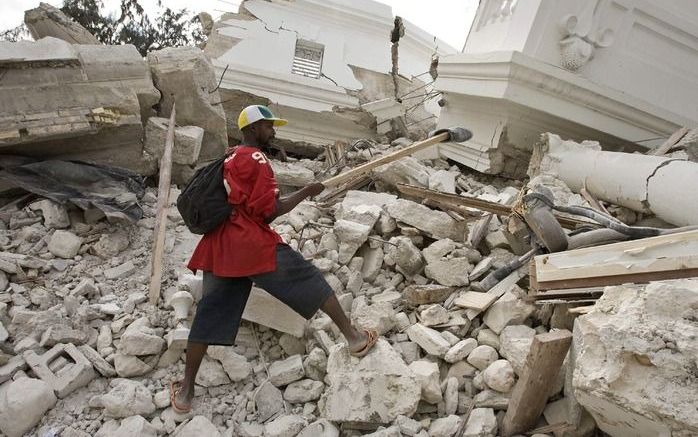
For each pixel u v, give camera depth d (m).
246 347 2.78
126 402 2.28
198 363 2.33
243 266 2.25
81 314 2.74
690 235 2.02
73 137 3.96
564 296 2.53
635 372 1.68
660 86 5.31
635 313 1.75
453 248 3.30
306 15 8.54
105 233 3.55
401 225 3.60
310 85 6.82
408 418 2.21
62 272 3.18
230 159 2.33
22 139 3.64
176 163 4.50
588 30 4.72
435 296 3.00
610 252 2.26
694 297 1.64
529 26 4.74
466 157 5.63
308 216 4.07
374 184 4.86
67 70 3.83
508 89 4.68
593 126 4.95
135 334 2.53
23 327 2.67
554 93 4.73
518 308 2.69
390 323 2.81
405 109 7.31
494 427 2.18
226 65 6.53
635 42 5.08
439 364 2.61
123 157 4.27
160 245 3.27
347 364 2.38
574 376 1.87
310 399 2.47
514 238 3.29
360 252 3.53
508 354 2.45
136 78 4.22
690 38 5.21
